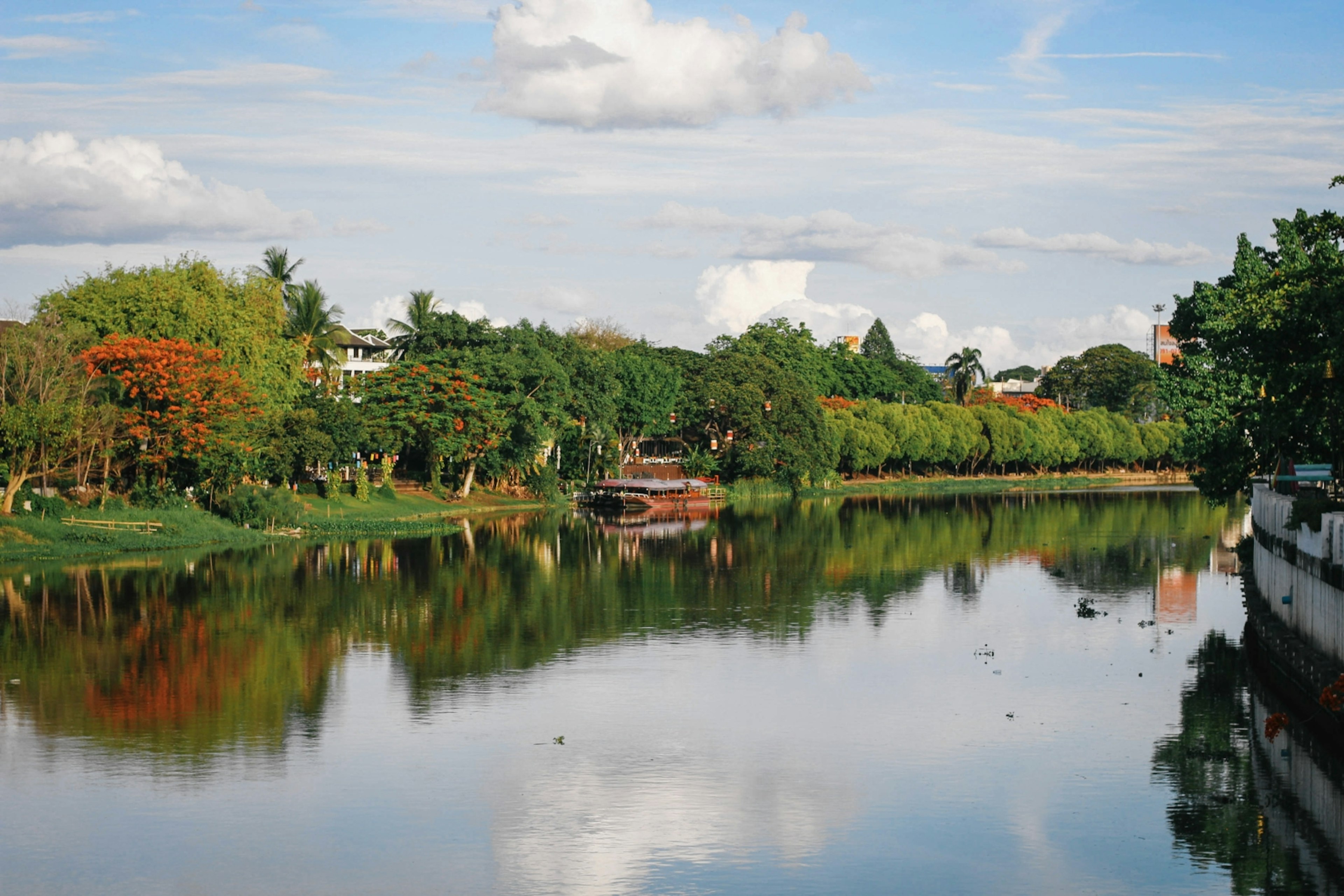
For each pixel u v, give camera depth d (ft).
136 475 323.37
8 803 111.45
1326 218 171.32
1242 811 109.19
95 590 230.68
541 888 93.91
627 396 521.65
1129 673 160.76
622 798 113.29
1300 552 140.87
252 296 358.64
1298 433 175.11
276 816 108.37
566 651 175.73
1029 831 104.88
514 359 437.58
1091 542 325.42
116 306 320.29
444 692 151.84
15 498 288.71
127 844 102.12
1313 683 126.41
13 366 285.02
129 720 138.51
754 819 107.86
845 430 608.19
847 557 293.43
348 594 228.43
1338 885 93.71
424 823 106.73
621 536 350.02
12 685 154.61
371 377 422.82
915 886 94.27
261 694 150.41
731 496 536.42
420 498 428.97
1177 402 225.56
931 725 136.67
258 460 333.21
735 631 191.62
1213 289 224.74
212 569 260.62
